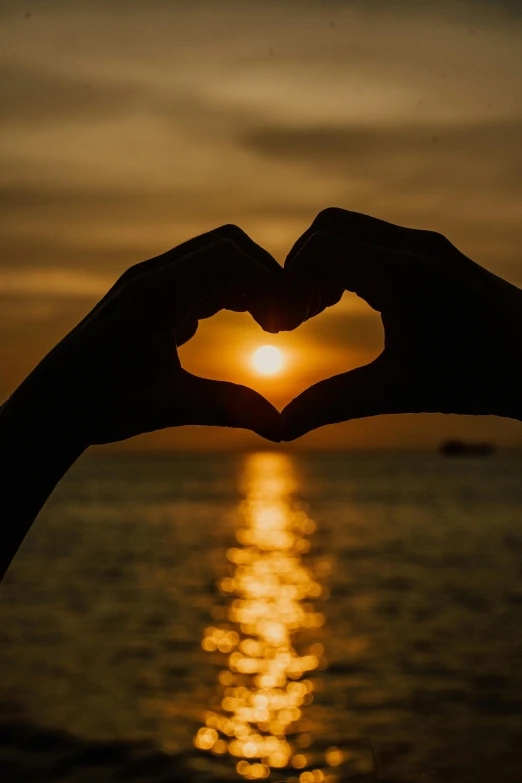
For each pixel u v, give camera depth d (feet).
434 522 145.59
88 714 38.06
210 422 2.45
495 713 36.63
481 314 2.50
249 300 2.63
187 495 249.34
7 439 2.43
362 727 35.04
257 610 67.05
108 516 168.76
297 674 45.85
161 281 2.54
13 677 45.21
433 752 29.76
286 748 32.91
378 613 64.54
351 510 177.99
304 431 2.49
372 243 2.62
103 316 2.55
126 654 51.16
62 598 73.41
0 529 2.34
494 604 67.31
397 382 2.51
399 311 2.54
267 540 122.11
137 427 2.51
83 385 2.47
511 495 219.82
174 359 2.53
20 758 32.09
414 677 44.52
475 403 2.54
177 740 34.14
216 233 2.70
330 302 2.78
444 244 2.63
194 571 91.15
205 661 49.29
